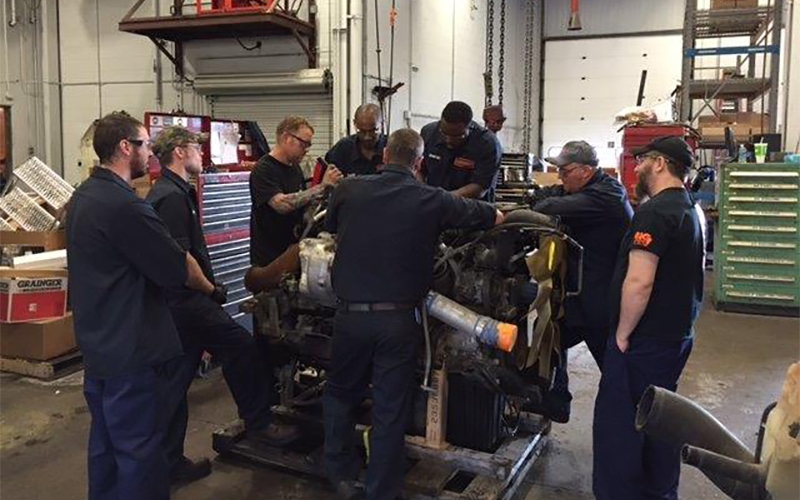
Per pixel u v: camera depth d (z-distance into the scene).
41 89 7.33
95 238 2.12
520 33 12.02
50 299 4.23
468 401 2.67
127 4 7.04
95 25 7.20
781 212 5.73
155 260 2.15
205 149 4.69
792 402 0.89
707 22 7.97
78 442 3.21
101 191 2.15
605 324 2.78
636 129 6.88
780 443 0.88
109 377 2.16
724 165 5.87
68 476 2.88
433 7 8.30
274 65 6.50
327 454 2.55
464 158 3.21
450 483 2.76
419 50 7.92
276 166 3.11
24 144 7.41
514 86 11.88
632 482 2.26
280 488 2.80
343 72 6.22
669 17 11.41
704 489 2.78
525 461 2.86
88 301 2.15
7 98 7.39
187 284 2.63
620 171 7.23
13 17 7.25
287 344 2.83
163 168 2.70
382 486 2.39
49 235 4.59
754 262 5.87
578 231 2.81
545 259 2.43
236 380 2.91
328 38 6.26
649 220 2.13
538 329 2.44
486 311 2.52
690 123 7.78
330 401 2.52
